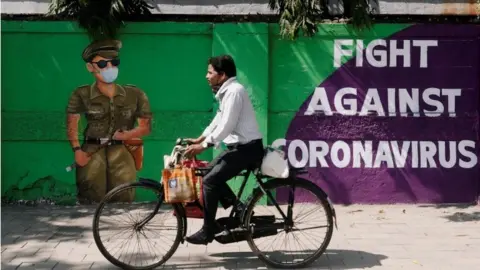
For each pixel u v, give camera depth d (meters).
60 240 6.08
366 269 5.15
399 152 7.59
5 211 7.29
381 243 5.99
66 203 7.62
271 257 5.33
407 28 7.52
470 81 7.55
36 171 7.57
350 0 7.37
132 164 7.62
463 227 6.59
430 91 7.56
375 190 7.62
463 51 7.54
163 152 7.62
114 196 5.16
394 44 7.53
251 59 7.47
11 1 9.24
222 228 5.16
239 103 4.93
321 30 7.52
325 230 5.27
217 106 7.52
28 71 7.51
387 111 7.58
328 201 5.24
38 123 7.53
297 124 7.59
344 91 7.57
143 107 7.57
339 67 7.57
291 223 5.23
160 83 7.57
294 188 5.27
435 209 7.41
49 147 7.57
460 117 7.57
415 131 7.58
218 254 5.61
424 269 5.14
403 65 7.55
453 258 5.46
